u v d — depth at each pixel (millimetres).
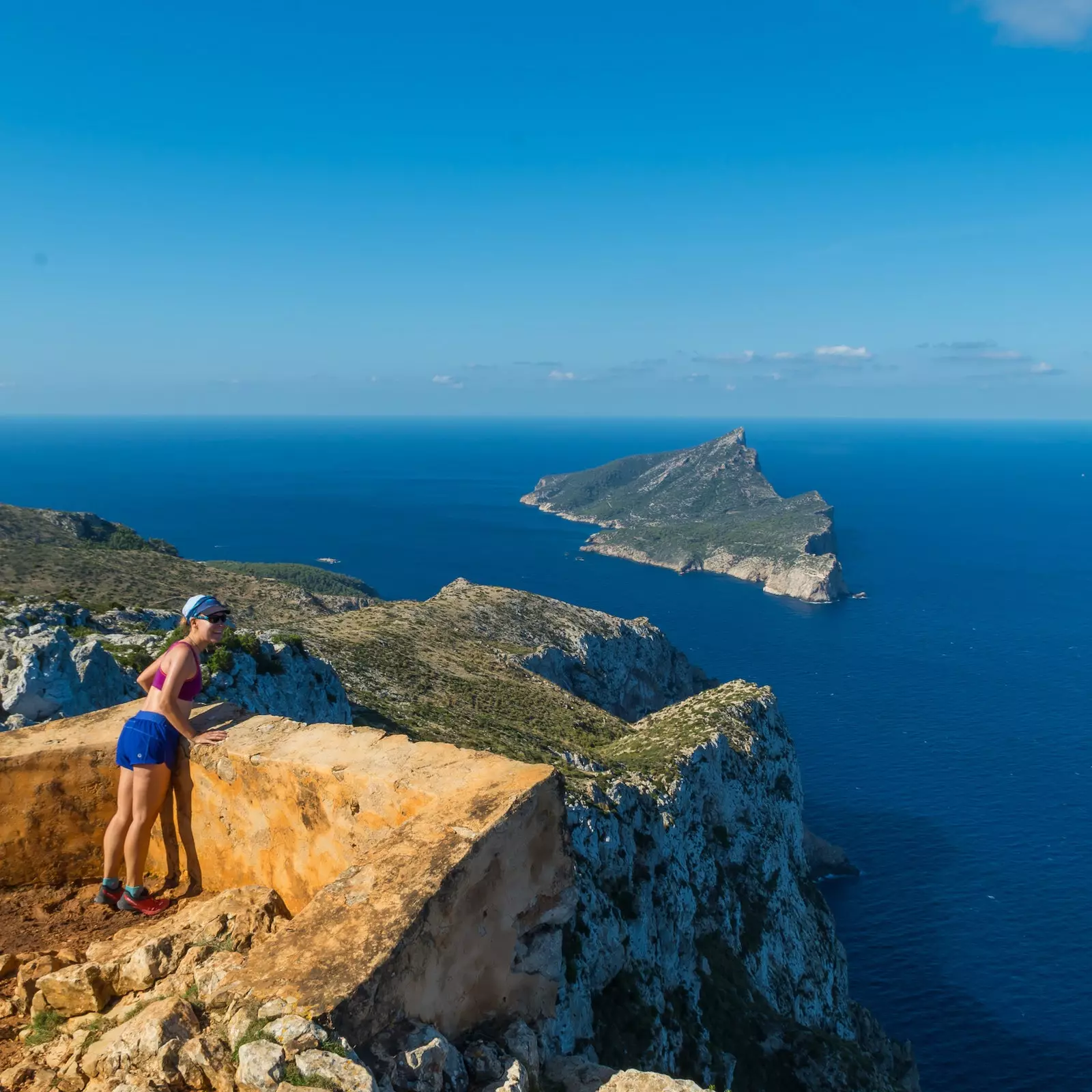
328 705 41906
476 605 102688
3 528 101625
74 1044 6176
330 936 5555
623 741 64625
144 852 8000
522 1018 7035
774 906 57281
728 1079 38531
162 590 81625
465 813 6531
